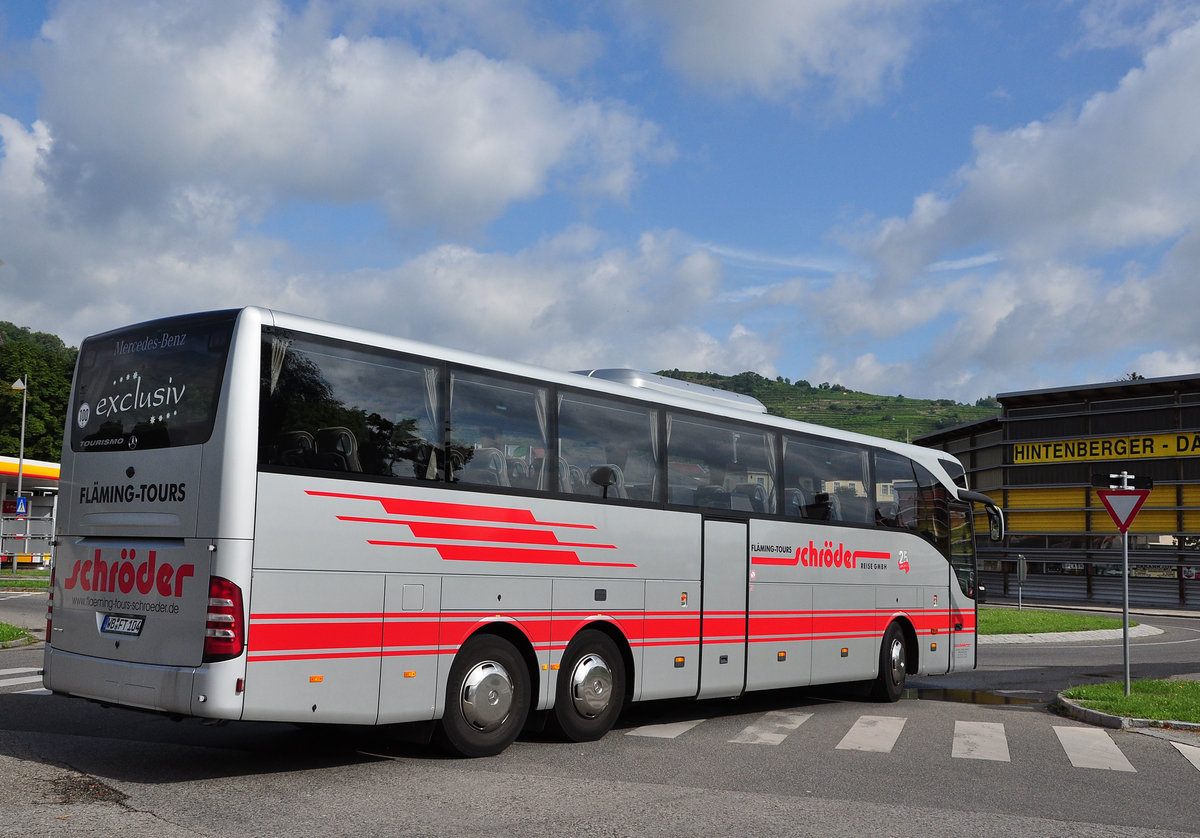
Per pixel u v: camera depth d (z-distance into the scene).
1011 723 12.48
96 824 6.55
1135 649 24.98
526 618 9.69
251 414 7.88
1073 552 51.31
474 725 9.18
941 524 16.27
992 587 54.19
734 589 12.19
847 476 14.37
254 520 7.77
